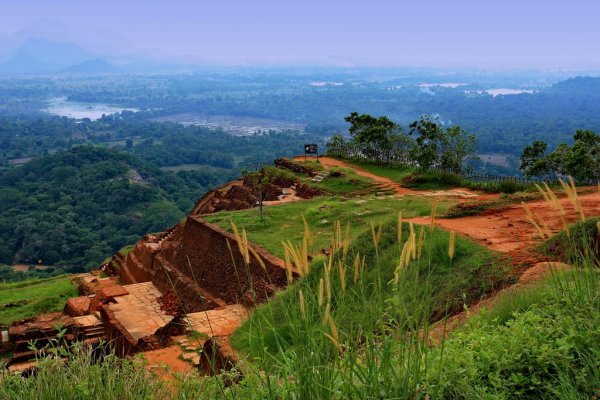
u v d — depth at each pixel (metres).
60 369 6.41
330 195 32.72
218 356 11.32
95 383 6.21
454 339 7.16
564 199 19.47
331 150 49.03
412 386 5.01
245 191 36.69
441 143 37.03
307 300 5.28
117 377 6.64
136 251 32.25
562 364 5.85
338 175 36.69
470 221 17.86
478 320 7.78
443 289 11.86
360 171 40.72
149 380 6.77
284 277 18.48
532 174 33.44
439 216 19.12
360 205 26.62
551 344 6.21
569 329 6.16
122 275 32.38
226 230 23.69
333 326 4.68
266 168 41.97
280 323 11.25
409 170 38.22
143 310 21.50
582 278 7.05
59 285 35.72
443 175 34.25
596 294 6.65
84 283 33.75
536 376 5.91
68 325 20.41
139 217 100.94
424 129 37.59
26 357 18.17
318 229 23.31
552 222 16.02
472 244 13.72
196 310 21.11
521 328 6.56
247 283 19.88
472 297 11.32
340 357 5.30
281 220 25.56
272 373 6.44
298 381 5.08
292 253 4.86
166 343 16.33
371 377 5.04
